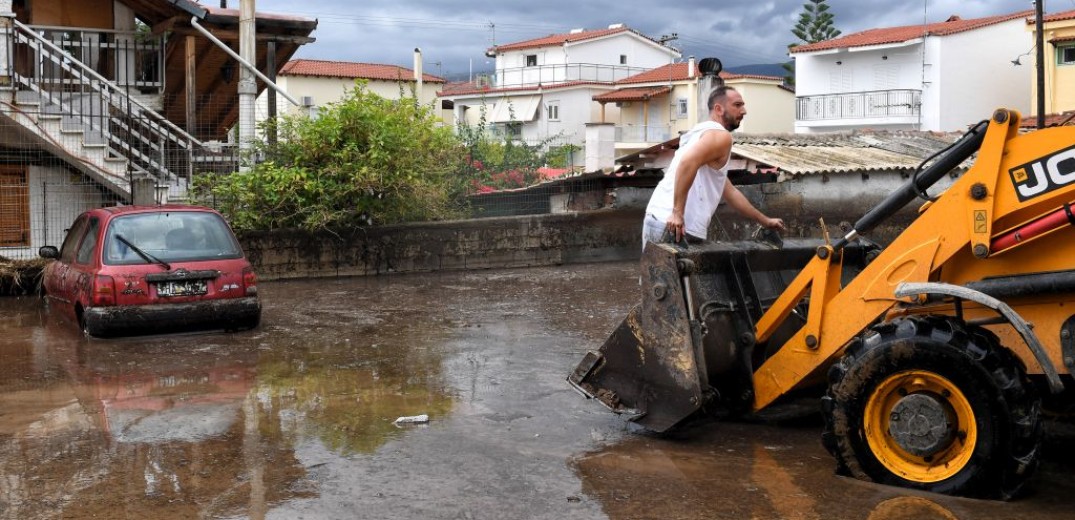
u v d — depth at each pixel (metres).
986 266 5.14
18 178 16.11
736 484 5.05
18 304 13.20
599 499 4.83
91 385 7.69
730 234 19.39
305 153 16.38
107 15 18.47
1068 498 4.76
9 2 15.28
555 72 67.38
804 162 20.78
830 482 5.06
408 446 5.83
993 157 4.96
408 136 16.86
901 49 44.34
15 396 7.31
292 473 5.29
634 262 18.91
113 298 9.75
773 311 5.92
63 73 17.41
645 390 5.88
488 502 4.79
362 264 16.72
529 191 20.05
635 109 61.78
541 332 10.23
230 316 10.16
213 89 23.05
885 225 20.73
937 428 4.79
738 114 6.27
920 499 4.75
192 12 17.58
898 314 5.41
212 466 5.44
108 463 5.51
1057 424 6.27
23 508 4.74
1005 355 4.70
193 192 16.02
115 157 15.70
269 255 16.03
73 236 11.31
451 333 10.22
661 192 6.38
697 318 5.75
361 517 4.58
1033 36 35.31
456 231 17.47
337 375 8.05
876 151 22.88
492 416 6.59
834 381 5.14
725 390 6.14
